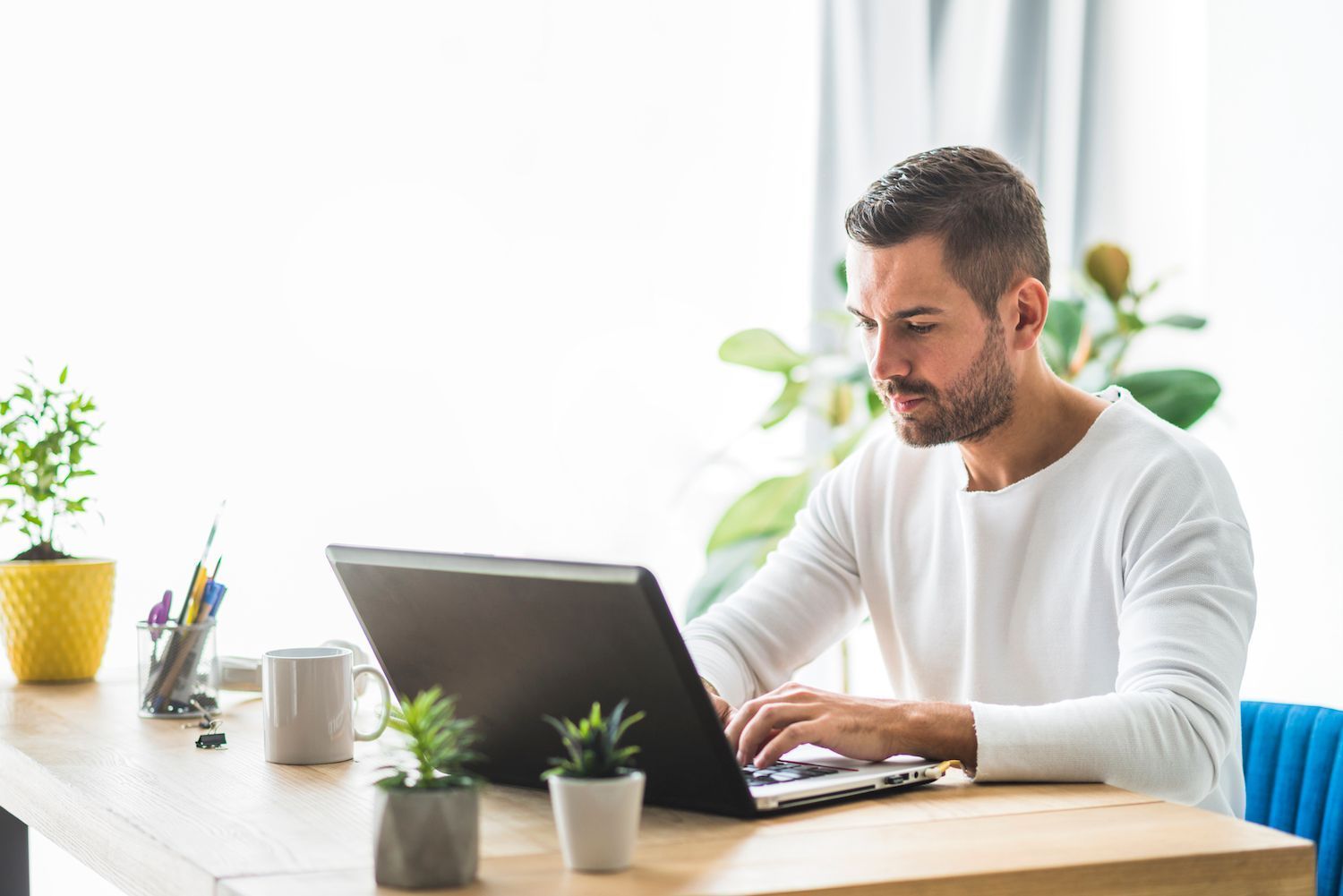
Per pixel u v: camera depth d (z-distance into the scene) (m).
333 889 0.89
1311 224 2.62
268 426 2.49
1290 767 1.60
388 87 2.56
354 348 2.54
